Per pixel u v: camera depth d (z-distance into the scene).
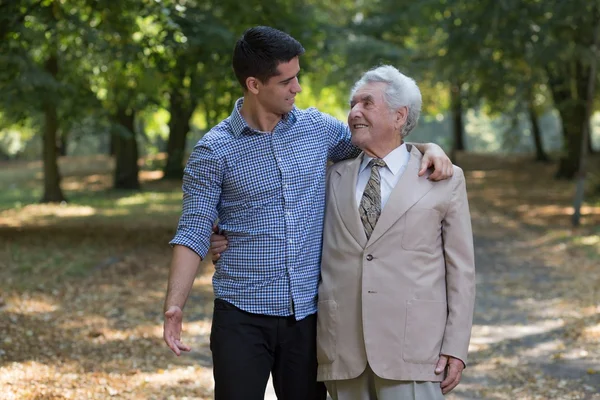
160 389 6.97
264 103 4.04
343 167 4.27
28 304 10.37
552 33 20.03
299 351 4.17
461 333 4.05
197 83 17.39
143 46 15.64
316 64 28.16
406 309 4.03
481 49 21.59
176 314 3.94
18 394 6.41
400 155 4.20
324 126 4.29
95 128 21.00
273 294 4.05
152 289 12.19
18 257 13.85
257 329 4.09
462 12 21.00
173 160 36.22
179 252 4.04
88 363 7.73
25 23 15.70
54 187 26.23
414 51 30.66
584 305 11.21
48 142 25.95
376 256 4.07
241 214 4.10
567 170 33.09
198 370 7.74
